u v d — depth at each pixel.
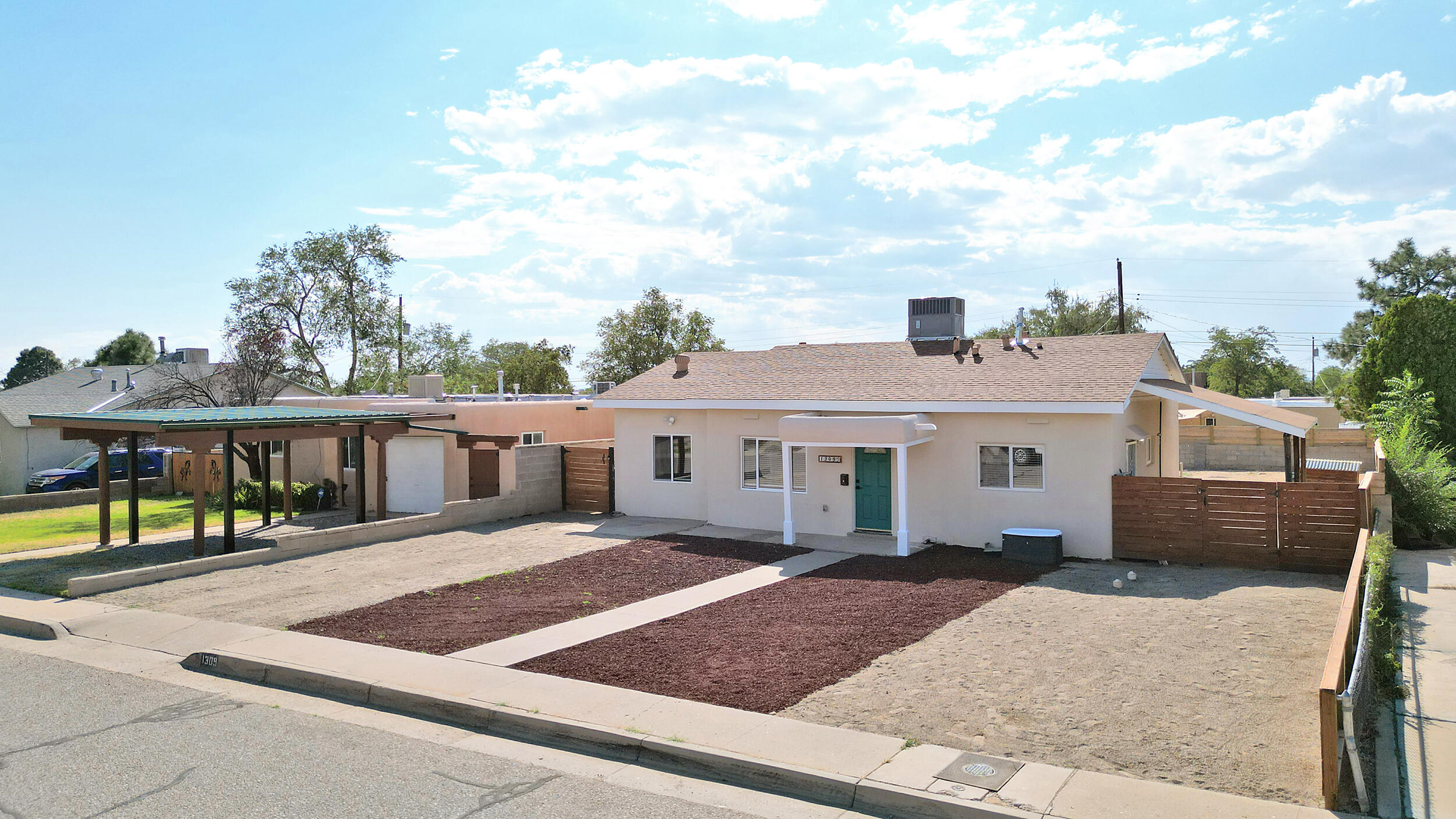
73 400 36.09
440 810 6.68
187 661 11.09
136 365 46.19
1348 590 8.60
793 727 8.20
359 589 14.88
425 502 25.17
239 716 9.02
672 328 49.25
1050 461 17.14
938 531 18.48
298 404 29.94
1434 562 15.91
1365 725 8.07
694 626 12.20
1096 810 6.39
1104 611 12.50
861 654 10.62
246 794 6.98
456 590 14.80
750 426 21.05
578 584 15.17
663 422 22.86
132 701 9.55
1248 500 15.45
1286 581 14.23
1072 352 19.42
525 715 8.56
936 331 22.38
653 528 21.30
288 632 12.06
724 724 8.30
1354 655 8.83
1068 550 16.97
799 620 12.40
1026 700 8.85
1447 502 17.97
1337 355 47.16
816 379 21.23
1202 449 37.41
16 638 12.55
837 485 19.81
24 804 6.81
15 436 33.12
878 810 6.75
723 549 18.38
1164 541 16.14
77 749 8.02
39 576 16.16
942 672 9.83
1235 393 66.75
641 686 9.52
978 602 13.19
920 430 17.84
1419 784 6.78
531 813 6.64
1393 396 23.16
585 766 7.68
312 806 6.75
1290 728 7.92
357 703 9.53
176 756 7.85
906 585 14.51
